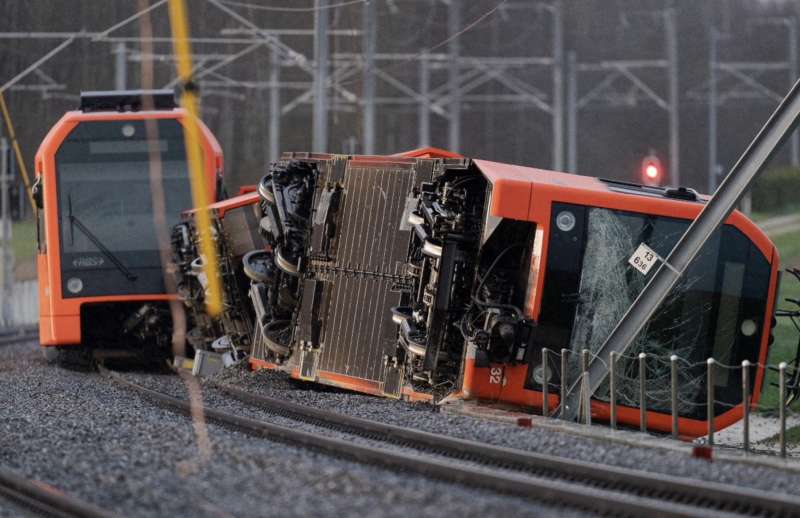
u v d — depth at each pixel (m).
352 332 58.78
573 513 28.58
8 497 33.41
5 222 144.50
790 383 55.97
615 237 51.00
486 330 49.03
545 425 43.94
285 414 50.88
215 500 29.11
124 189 82.00
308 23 121.00
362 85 136.25
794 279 117.38
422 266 52.88
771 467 36.12
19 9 163.62
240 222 74.94
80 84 187.00
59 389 60.03
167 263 81.44
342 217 61.44
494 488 31.50
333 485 30.38
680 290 52.19
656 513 27.97
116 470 34.16
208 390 61.94
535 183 50.09
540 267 50.03
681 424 51.72
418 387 53.31
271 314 67.38
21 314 160.50
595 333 50.53
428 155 60.06
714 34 187.38
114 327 86.06
